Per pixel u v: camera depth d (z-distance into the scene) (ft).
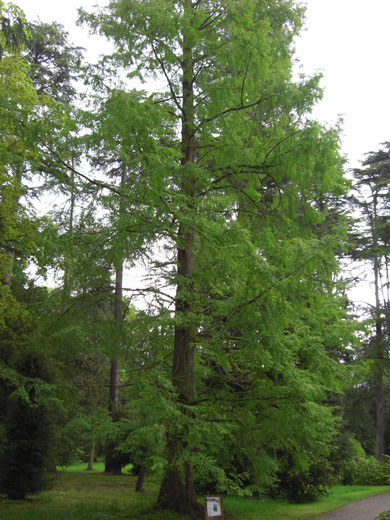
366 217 83.97
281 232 30.91
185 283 27.04
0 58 43.37
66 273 28.58
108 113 24.77
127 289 28.48
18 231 40.06
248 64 27.55
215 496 26.71
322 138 26.00
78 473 67.36
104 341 28.25
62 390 46.73
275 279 23.52
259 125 31.37
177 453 23.75
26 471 40.52
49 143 26.40
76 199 27.99
